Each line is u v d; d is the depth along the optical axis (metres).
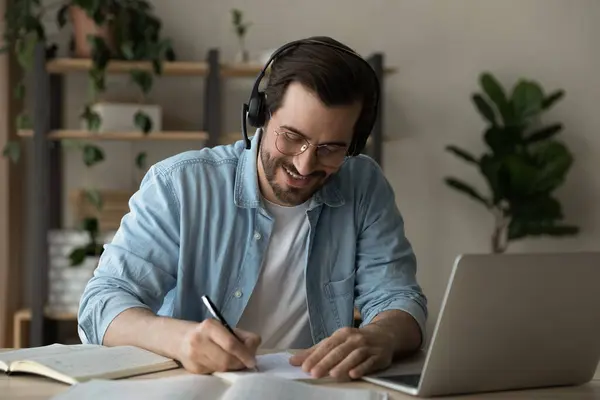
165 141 3.50
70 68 3.19
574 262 1.12
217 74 3.20
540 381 1.20
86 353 1.25
